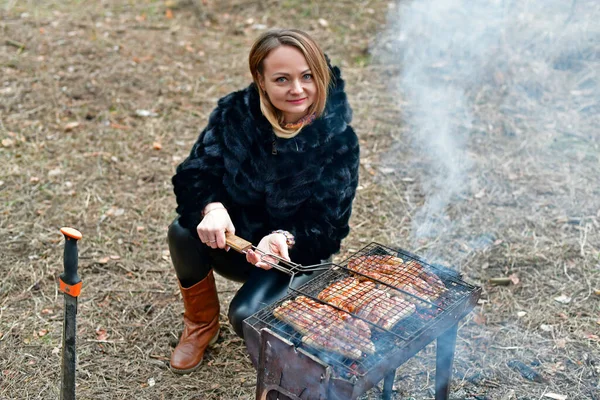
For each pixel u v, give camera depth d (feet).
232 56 20.70
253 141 8.43
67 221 13.35
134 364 9.96
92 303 11.21
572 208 13.69
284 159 8.45
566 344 10.20
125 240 12.91
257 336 6.81
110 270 12.07
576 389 9.36
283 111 8.26
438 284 7.57
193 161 8.68
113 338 10.46
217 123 8.71
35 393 9.34
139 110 17.54
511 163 15.35
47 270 11.94
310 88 7.91
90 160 15.47
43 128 16.60
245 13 23.25
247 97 8.47
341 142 8.61
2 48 20.10
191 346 9.82
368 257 8.08
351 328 6.74
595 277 11.67
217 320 10.05
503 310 11.01
